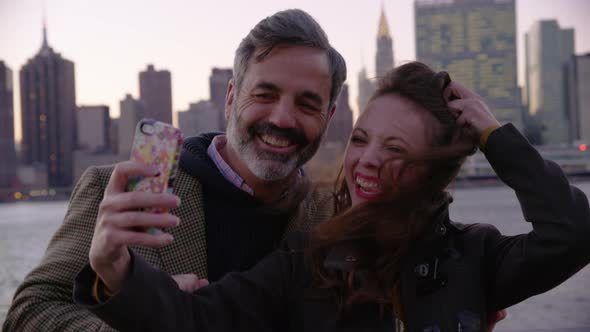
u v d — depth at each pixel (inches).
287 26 69.7
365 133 60.8
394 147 59.3
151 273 46.2
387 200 58.2
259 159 71.5
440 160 58.6
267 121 70.5
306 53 70.3
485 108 61.7
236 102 73.5
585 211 55.9
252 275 58.1
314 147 73.0
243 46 72.7
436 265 57.8
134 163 43.2
